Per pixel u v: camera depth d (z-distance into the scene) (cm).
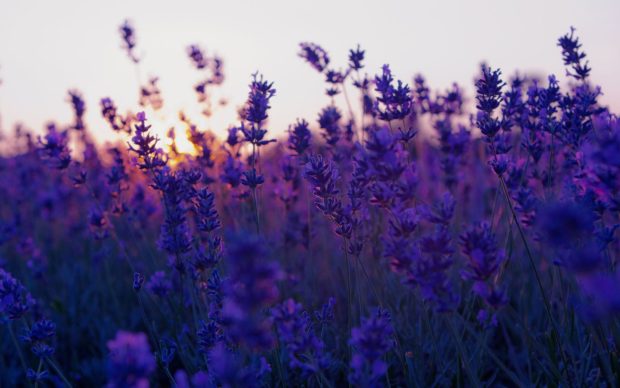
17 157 104
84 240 82
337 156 57
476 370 46
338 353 51
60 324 63
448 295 37
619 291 32
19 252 75
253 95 48
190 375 50
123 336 34
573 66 52
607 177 37
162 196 53
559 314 50
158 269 60
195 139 60
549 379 44
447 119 62
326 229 68
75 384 56
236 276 33
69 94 69
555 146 54
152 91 68
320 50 59
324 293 63
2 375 56
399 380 50
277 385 48
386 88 49
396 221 40
